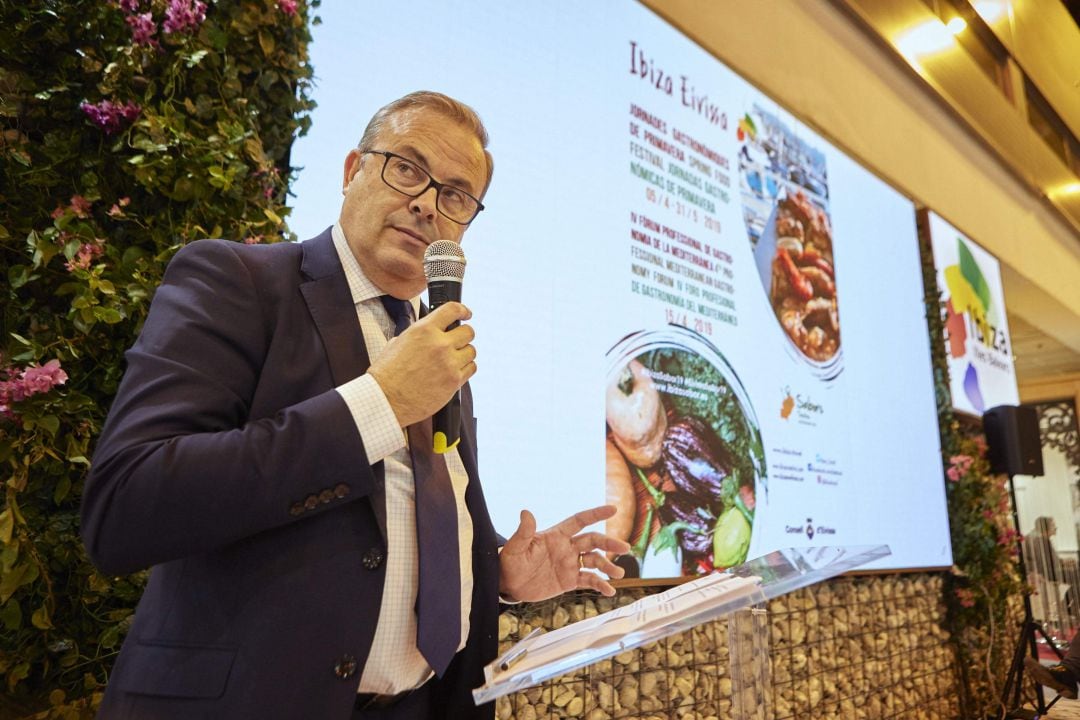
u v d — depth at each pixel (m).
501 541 1.26
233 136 1.64
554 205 2.64
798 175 3.97
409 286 1.11
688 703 2.70
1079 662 4.36
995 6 6.18
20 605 1.34
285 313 0.97
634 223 2.94
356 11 2.16
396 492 0.98
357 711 0.96
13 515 1.31
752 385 3.30
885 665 3.71
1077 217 7.75
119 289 1.49
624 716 2.50
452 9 2.44
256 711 0.78
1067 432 9.91
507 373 2.36
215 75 1.67
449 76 2.39
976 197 6.16
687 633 2.79
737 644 1.02
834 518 3.56
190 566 0.87
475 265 2.35
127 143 1.57
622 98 3.03
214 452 0.77
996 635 4.51
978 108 5.98
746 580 0.89
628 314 2.81
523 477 2.32
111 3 1.58
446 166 1.13
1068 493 9.79
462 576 1.09
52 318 1.46
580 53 2.89
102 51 1.57
